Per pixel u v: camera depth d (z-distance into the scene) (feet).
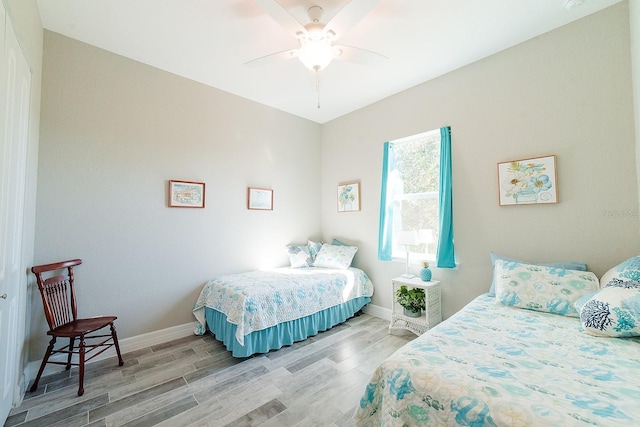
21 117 5.53
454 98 9.45
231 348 8.09
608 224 6.70
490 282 8.57
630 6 6.42
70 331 6.51
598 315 4.87
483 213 8.75
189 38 7.83
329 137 14.16
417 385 3.63
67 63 7.73
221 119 10.86
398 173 11.49
